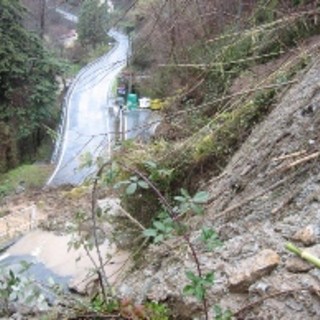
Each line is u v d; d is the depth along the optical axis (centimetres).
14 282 232
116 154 372
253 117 471
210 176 446
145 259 341
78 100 1862
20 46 1900
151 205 427
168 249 304
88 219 311
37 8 1683
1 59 1859
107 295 263
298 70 478
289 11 570
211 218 350
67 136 1747
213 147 461
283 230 270
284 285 222
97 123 1645
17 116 1936
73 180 1452
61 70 1919
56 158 1702
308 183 303
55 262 486
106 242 458
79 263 459
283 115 399
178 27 626
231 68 641
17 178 1631
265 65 593
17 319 265
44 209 965
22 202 1125
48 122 2044
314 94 381
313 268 224
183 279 262
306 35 570
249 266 241
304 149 339
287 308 212
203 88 630
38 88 1927
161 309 245
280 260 241
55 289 257
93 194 258
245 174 375
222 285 243
